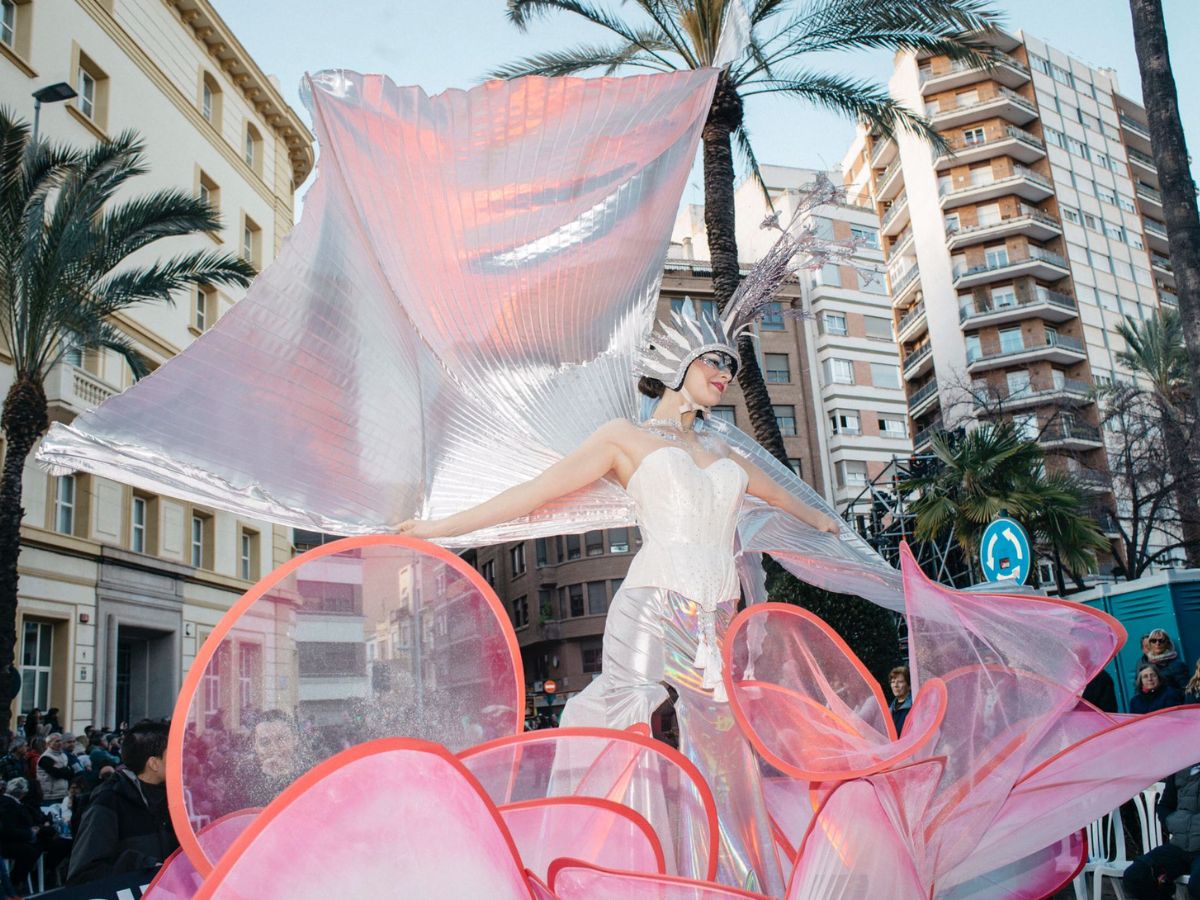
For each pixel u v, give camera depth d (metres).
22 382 14.15
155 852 3.69
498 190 2.81
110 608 18.77
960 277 46.38
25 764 9.54
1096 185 50.47
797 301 42.41
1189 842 4.27
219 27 24.19
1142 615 10.32
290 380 2.81
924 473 16.72
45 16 18.11
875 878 2.34
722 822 2.61
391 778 1.85
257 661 2.35
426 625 2.63
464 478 3.16
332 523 2.97
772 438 11.81
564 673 38.91
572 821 2.38
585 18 13.59
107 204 19.22
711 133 13.02
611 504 3.32
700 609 2.86
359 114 2.61
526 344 3.14
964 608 3.25
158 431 2.70
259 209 26.69
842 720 2.84
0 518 13.80
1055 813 3.08
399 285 2.90
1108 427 30.97
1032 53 50.31
